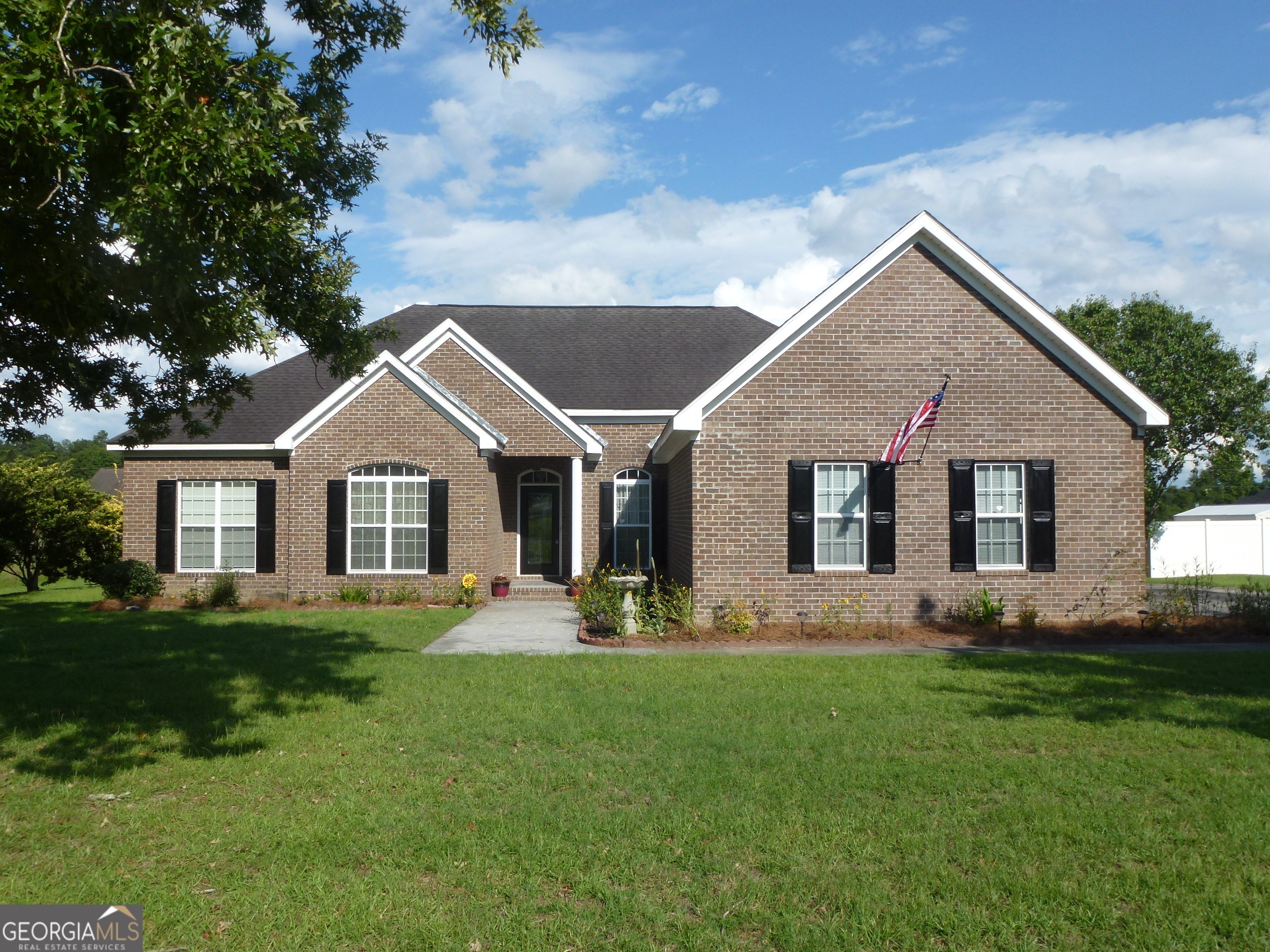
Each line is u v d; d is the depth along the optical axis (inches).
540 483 913.5
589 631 594.6
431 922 185.5
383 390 784.9
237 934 182.1
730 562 601.3
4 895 199.2
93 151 266.2
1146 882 201.5
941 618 605.0
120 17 257.0
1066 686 405.4
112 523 1040.8
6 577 1476.4
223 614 698.8
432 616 685.9
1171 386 1272.1
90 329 337.4
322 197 389.4
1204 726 332.2
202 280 291.9
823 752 298.2
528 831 232.2
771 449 604.4
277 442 781.9
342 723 343.6
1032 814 241.8
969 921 184.2
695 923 184.5
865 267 604.4
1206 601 692.7
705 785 266.7
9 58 246.2
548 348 965.8
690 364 941.2
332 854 219.0
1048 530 611.8
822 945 175.2
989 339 613.6
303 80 387.2
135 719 351.9
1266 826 232.5
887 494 606.9
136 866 215.6
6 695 391.2
